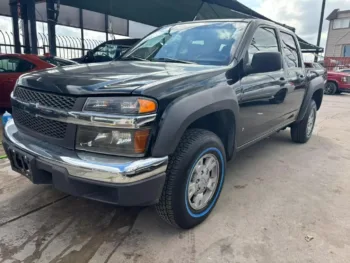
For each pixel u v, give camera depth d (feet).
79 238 7.21
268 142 16.11
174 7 31.12
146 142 5.98
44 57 20.20
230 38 9.51
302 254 6.88
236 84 8.38
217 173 8.19
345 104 34.50
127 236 7.34
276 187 10.34
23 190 9.42
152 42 11.02
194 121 7.34
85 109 6.04
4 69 18.74
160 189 6.33
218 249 6.95
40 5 33.86
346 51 110.93
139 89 5.97
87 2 30.04
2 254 6.54
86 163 5.88
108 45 27.86
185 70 7.86
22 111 7.42
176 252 6.81
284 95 11.84
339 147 15.61
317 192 10.07
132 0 29.25
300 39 41.47
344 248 7.14
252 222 8.09
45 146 6.62
